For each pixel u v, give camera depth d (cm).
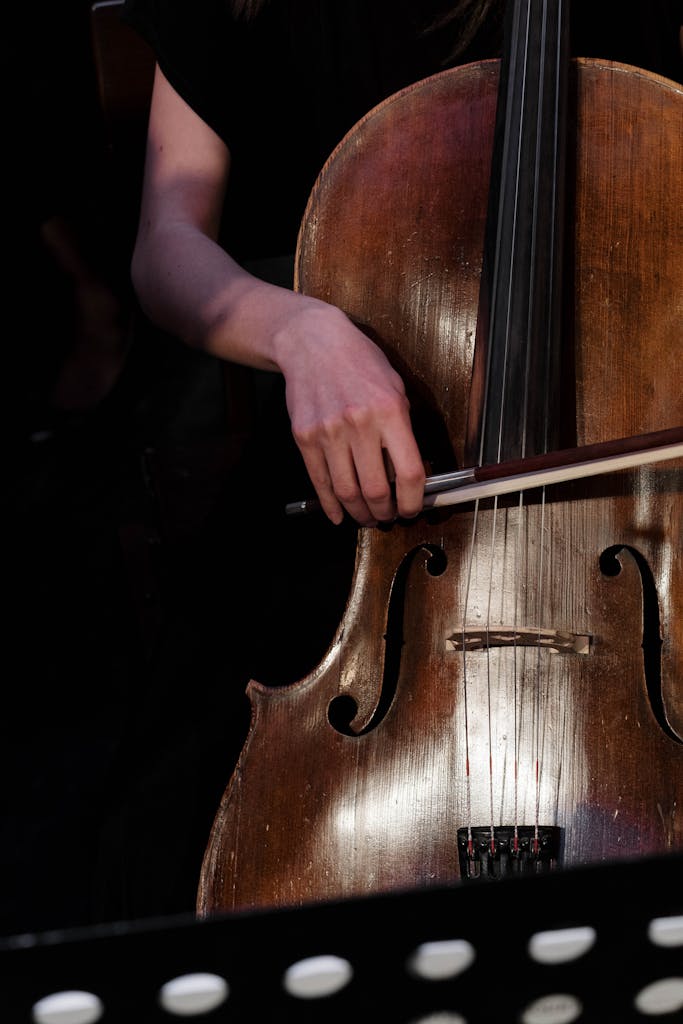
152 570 284
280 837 218
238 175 261
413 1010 193
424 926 189
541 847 213
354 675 223
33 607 369
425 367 231
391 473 222
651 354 228
